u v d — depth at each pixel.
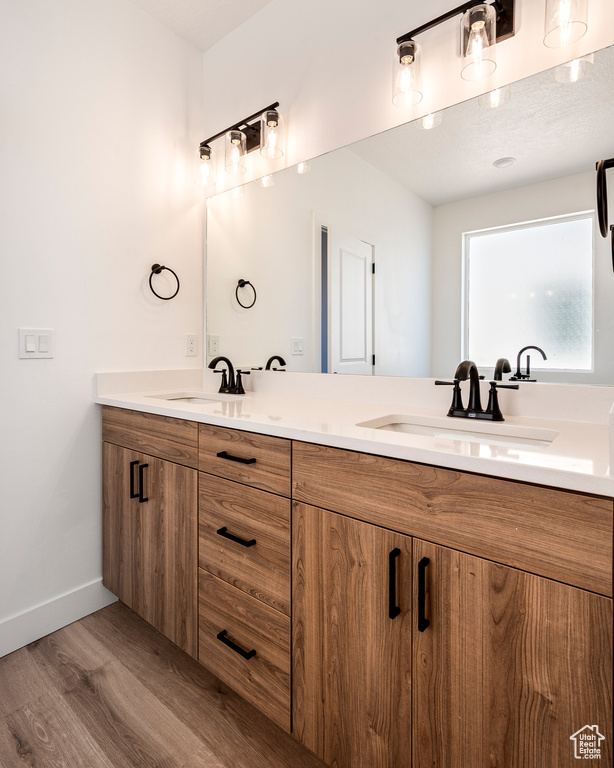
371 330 1.59
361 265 1.61
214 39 2.09
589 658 0.66
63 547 1.70
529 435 1.11
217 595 1.30
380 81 1.52
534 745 0.72
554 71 1.19
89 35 1.73
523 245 1.28
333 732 1.01
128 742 1.18
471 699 0.79
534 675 0.72
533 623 0.72
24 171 1.55
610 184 1.14
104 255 1.80
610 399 1.16
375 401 1.59
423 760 0.86
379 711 0.93
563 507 0.68
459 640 0.80
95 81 1.75
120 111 1.84
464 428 1.22
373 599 0.92
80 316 1.73
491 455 0.78
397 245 1.52
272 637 1.14
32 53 1.57
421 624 0.83
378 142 1.54
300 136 1.77
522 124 1.26
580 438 0.97
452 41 1.36
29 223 1.57
